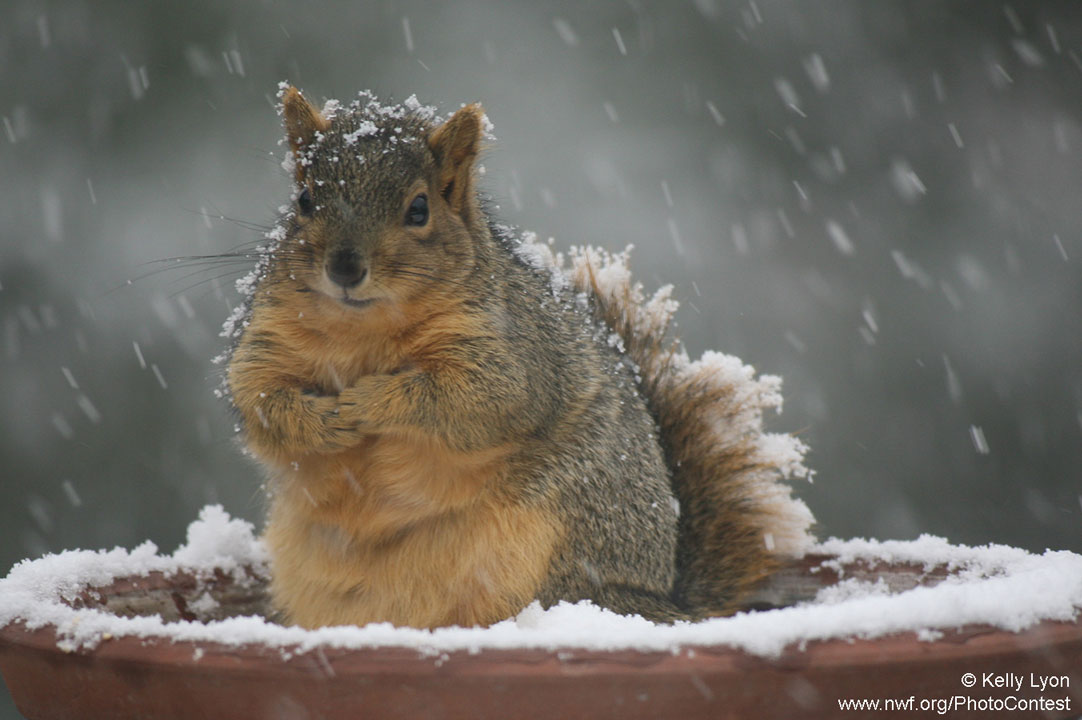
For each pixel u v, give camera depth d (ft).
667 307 23.40
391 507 18.72
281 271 19.08
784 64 51.08
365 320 18.69
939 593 13.39
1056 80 51.34
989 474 44.01
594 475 19.35
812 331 45.78
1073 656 13.50
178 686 12.75
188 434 41.91
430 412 18.26
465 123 20.17
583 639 12.39
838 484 43.52
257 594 21.20
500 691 12.10
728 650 12.32
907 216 48.62
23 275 43.14
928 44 51.83
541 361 19.58
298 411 18.43
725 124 49.65
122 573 19.92
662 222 46.73
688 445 22.17
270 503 20.40
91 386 41.96
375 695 12.19
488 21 50.11
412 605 18.84
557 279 22.04
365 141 19.67
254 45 48.29
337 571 19.07
